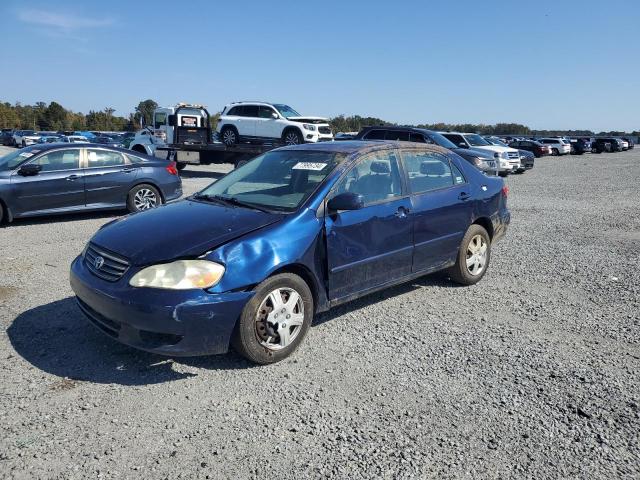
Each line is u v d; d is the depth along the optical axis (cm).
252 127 2120
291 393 351
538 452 291
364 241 448
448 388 358
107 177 982
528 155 2448
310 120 2055
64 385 358
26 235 837
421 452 290
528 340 439
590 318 491
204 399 343
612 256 727
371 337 442
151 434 305
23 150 969
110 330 381
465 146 2086
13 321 466
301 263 399
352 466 278
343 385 362
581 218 1057
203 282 355
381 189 477
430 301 533
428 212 509
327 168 452
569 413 330
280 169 480
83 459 282
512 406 337
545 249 771
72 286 414
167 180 1058
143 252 370
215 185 518
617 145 5375
